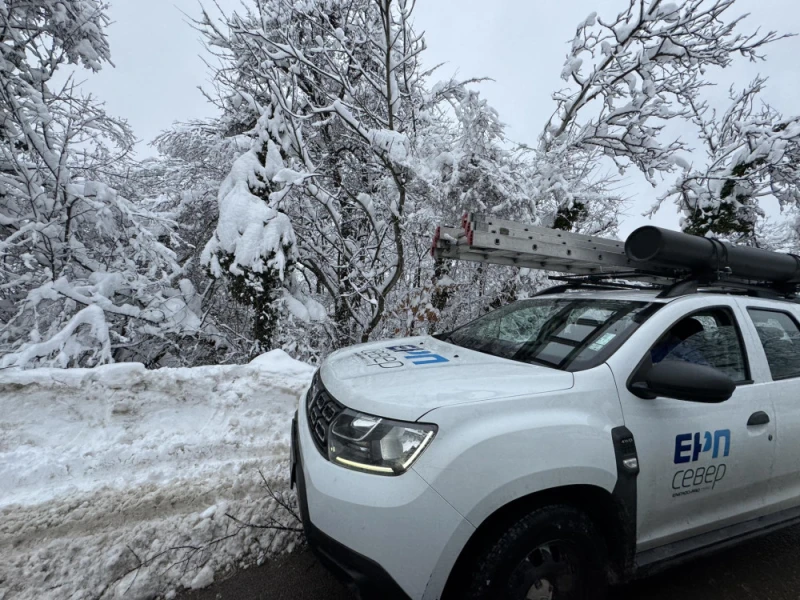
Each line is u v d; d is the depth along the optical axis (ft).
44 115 17.38
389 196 20.56
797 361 8.98
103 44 19.92
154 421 11.50
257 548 8.11
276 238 17.40
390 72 18.20
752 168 25.59
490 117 18.78
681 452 6.87
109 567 7.29
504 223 9.82
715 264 8.71
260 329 18.45
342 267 20.52
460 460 5.41
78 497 8.89
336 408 6.53
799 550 9.04
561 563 6.01
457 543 5.25
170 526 8.30
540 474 5.63
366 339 21.36
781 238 38.01
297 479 6.81
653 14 22.65
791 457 8.21
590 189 27.27
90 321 15.58
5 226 17.90
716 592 7.64
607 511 6.32
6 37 18.16
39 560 7.30
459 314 23.03
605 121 24.68
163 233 20.61
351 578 5.39
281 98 17.98
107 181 21.36
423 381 6.62
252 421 12.23
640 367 7.02
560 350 7.77
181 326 19.17
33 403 10.61
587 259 10.34
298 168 20.79
